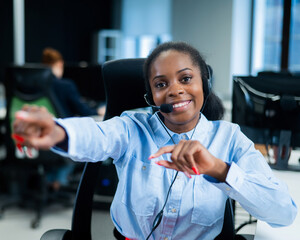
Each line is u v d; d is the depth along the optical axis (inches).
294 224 41.3
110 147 37.3
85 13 296.0
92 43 297.9
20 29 225.8
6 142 110.3
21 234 107.1
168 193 39.0
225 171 32.5
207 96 41.8
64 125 30.2
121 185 40.8
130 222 40.8
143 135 41.6
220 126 42.3
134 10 286.2
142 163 40.4
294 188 53.7
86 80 152.9
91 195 48.2
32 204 123.6
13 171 138.2
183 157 29.5
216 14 233.5
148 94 42.1
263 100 63.1
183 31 247.1
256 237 38.3
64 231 44.7
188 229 39.9
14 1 222.4
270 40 241.4
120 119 41.4
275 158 63.8
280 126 62.7
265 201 34.2
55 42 282.2
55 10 279.9
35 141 26.1
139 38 292.5
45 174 121.2
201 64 39.9
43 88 110.3
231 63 230.4
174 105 38.5
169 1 260.8
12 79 109.5
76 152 31.8
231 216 43.9
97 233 51.2
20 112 26.0
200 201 39.2
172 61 38.5
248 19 232.5
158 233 40.2
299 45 253.1
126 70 47.6
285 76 62.4
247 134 64.7
